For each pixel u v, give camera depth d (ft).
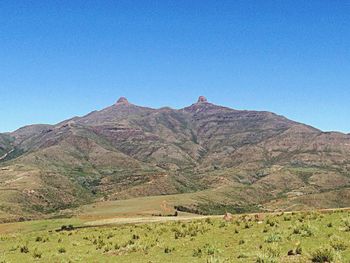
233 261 64.44
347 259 58.95
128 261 77.51
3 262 86.22
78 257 85.97
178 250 83.30
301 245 72.43
